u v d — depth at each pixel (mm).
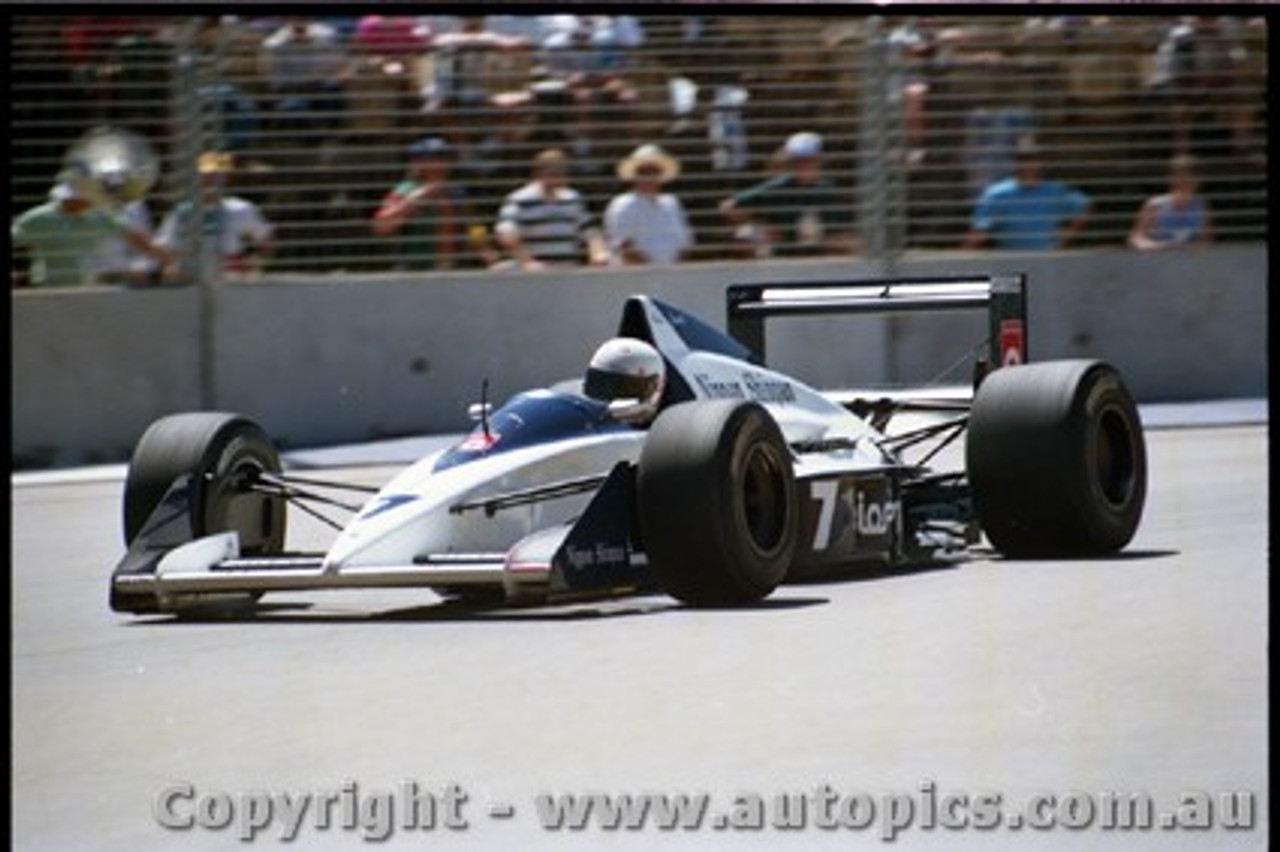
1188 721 23500
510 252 62531
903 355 62875
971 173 64875
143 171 60375
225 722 24906
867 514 33281
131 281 60125
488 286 61344
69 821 21172
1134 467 34906
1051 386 33750
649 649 27812
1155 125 65438
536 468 30750
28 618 32750
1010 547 34562
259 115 61281
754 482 30375
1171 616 29406
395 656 28172
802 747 22766
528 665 27219
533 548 28688
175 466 32562
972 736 23094
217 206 60625
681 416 29688
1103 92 65062
